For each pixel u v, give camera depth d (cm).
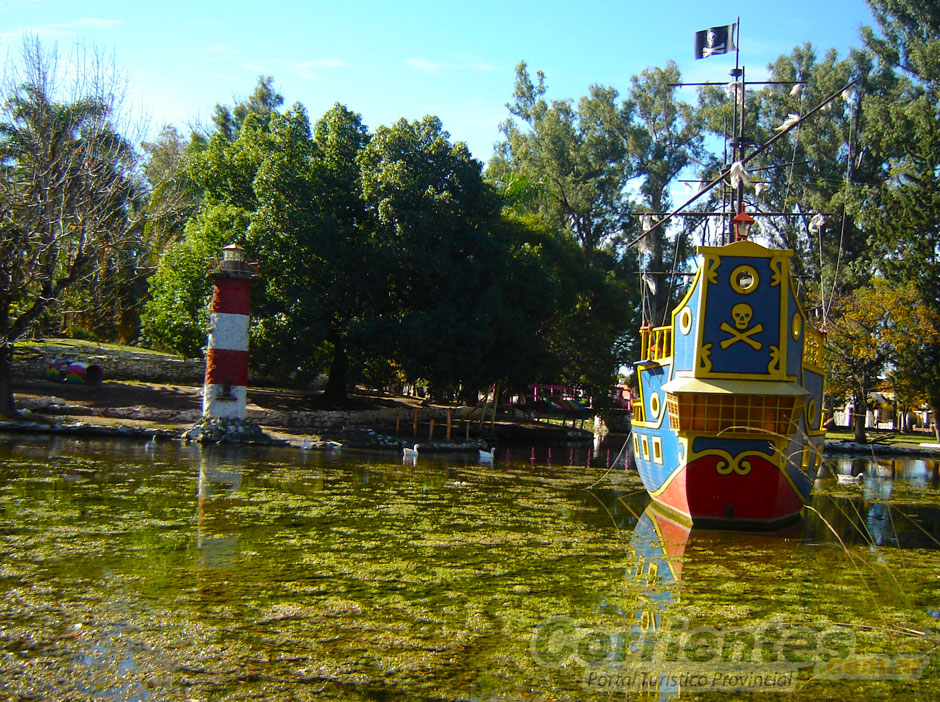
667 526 1434
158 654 672
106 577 896
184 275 2902
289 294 2881
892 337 3728
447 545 1162
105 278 2836
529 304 3250
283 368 2830
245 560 1007
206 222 3019
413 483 1825
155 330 2978
